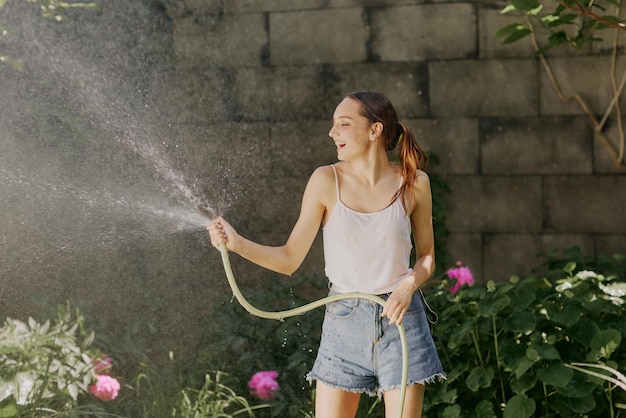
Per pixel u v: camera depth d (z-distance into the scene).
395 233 3.06
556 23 4.29
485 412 3.88
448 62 6.00
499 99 5.98
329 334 3.10
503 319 4.08
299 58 6.07
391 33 6.04
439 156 6.05
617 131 5.90
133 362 4.64
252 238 5.98
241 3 6.04
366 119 3.11
